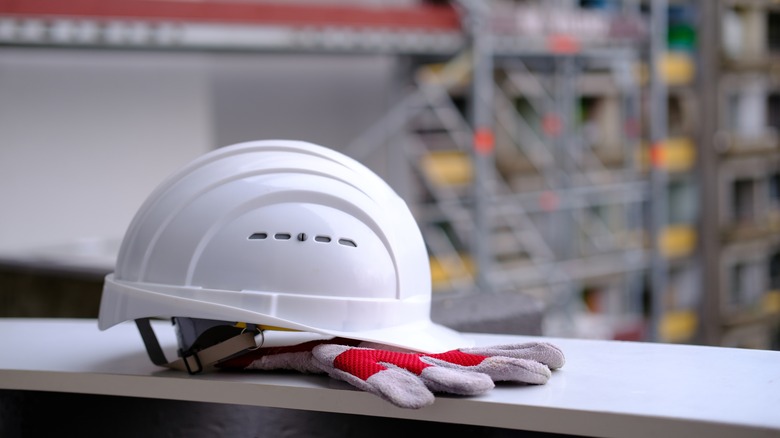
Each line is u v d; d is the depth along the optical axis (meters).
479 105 3.28
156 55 2.86
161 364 0.96
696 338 4.52
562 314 3.85
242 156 0.99
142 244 0.97
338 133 3.69
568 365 0.95
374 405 0.85
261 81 3.40
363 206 0.97
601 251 4.08
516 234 3.77
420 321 1.01
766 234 4.62
